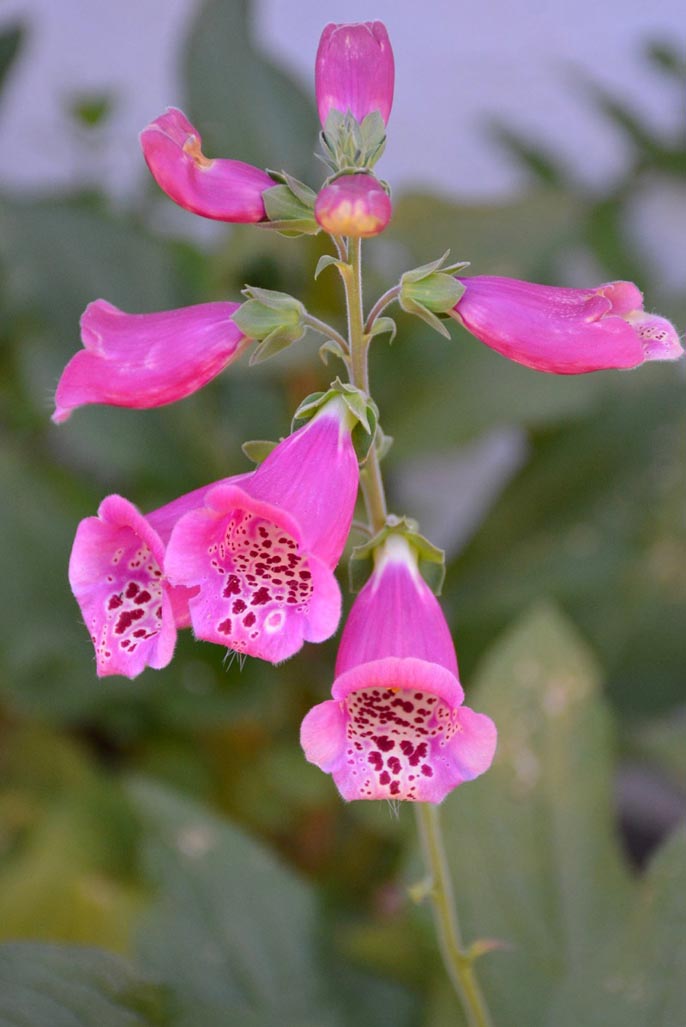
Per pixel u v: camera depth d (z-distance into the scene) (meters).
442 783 0.66
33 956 0.73
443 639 0.68
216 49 1.09
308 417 0.68
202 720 1.01
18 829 1.06
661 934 0.78
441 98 1.41
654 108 1.34
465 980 0.74
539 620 0.86
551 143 1.40
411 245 0.99
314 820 1.08
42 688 1.01
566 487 1.13
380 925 0.88
